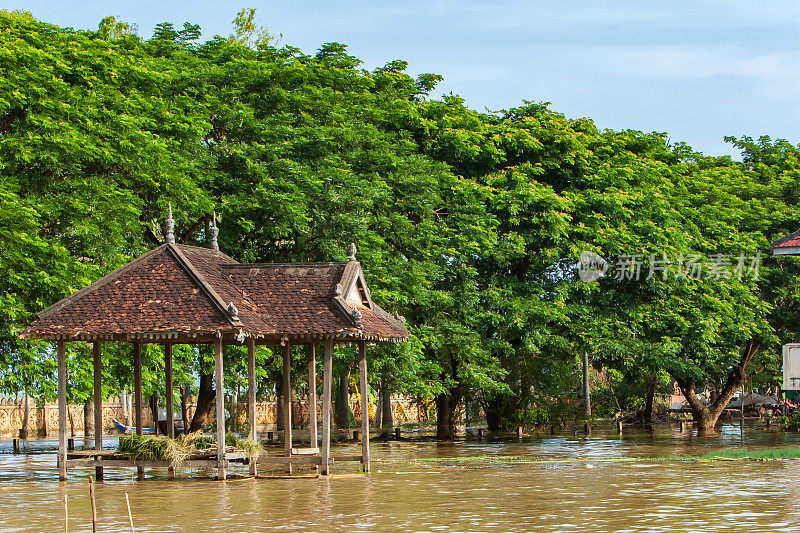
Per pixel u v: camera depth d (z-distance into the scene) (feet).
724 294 196.44
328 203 156.15
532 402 216.54
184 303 98.27
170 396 113.09
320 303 102.63
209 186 156.46
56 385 131.64
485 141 187.01
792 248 129.80
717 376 227.40
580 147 192.03
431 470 116.78
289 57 181.16
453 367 183.93
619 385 263.70
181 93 161.48
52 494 92.79
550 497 87.15
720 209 206.18
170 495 90.02
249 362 106.52
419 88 196.44
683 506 79.25
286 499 86.28
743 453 134.41
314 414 112.16
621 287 196.85
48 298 126.41
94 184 132.98
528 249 186.50
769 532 65.05
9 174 129.90
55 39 143.54
